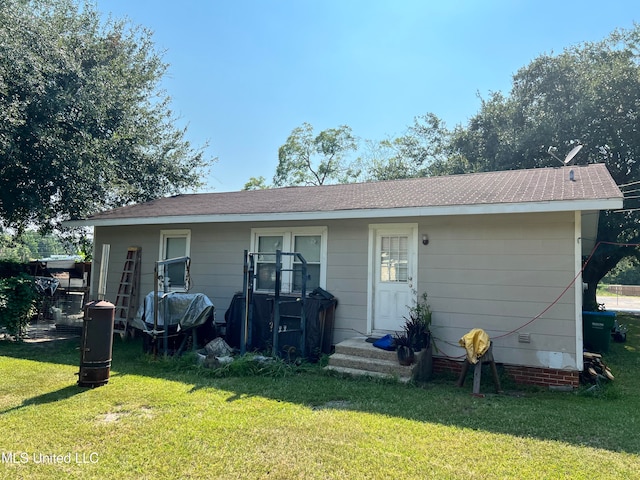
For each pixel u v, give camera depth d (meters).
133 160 15.95
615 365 8.51
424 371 6.99
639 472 3.43
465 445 3.94
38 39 11.59
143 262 10.90
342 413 4.82
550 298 6.71
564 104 17.89
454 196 7.56
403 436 4.14
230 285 9.70
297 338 7.90
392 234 8.12
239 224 9.70
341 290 8.47
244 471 3.40
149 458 3.61
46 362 7.34
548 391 6.45
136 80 16.47
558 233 6.72
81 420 4.48
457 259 7.43
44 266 16.41
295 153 35.31
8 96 10.73
